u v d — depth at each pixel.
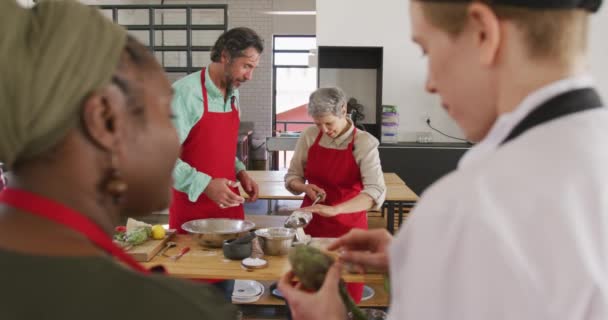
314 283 1.00
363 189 2.92
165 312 0.52
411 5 0.69
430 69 0.69
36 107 0.51
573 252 0.54
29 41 0.53
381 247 1.11
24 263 0.52
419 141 5.98
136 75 0.59
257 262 2.12
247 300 2.63
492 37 0.61
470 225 0.56
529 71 0.62
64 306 0.51
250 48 2.60
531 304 0.53
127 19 11.01
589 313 0.55
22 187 0.57
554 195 0.56
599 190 0.56
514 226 0.56
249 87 11.76
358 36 5.98
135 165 0.60
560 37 0.61
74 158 0.55
